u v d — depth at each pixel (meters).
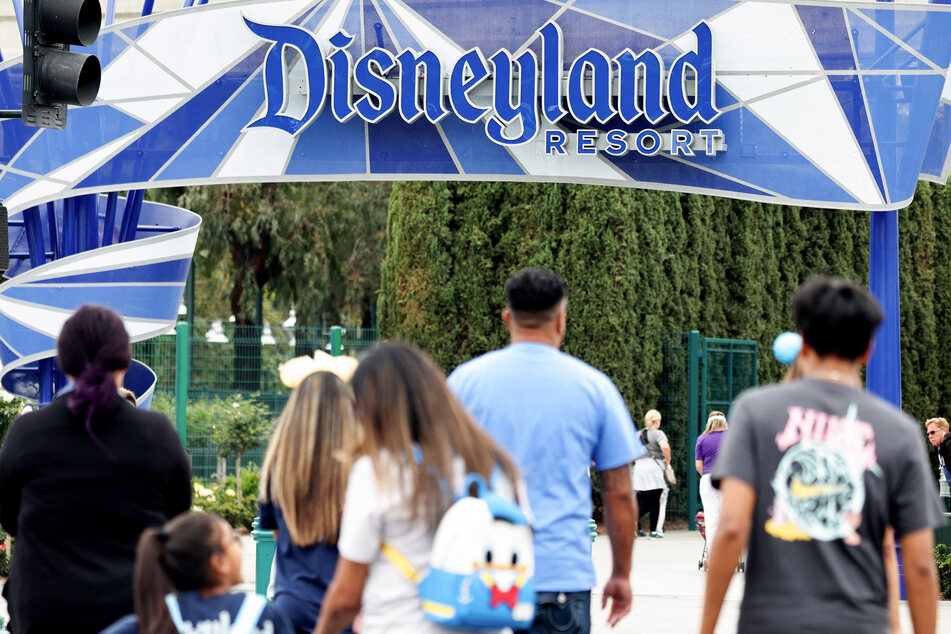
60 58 10.12
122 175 18.52
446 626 4.85
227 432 26.20
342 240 43.84
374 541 4.93
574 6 17.69
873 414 5.20
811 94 17.08
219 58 18.38
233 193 41.34
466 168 17.95
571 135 17.69
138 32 18.48
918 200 35.47
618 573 6.77
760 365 31.09
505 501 4.91
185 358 26.78
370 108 17.91
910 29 16.81
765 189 17.22
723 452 5.26
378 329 27.67
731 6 17.27
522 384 6.51
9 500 6.12
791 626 5.01
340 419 6.27
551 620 6.32
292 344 29.05
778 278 31.81
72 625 5.91
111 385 6.07
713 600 5.15
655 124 17.59
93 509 5.97
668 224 27.58
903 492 5.14
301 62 18.19
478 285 26.23
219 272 47.47
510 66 17.62
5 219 11.20
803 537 5.09
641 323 26.52
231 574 5.15
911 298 35.19
